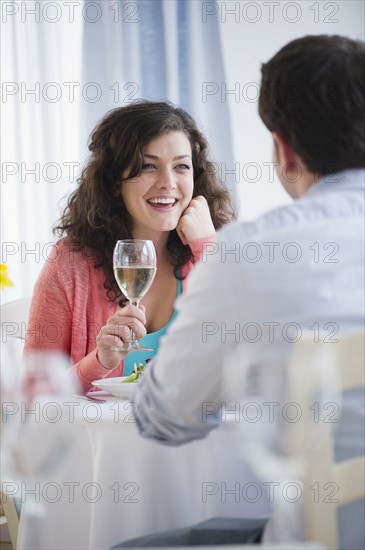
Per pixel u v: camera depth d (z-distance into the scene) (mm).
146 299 2529
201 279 1402
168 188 2500
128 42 4188
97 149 2566
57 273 2533
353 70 1458
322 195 1455
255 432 1122
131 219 2576
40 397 1153
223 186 2822
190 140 2676
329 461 1295
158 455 1791
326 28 4199
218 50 4199
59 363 1184
